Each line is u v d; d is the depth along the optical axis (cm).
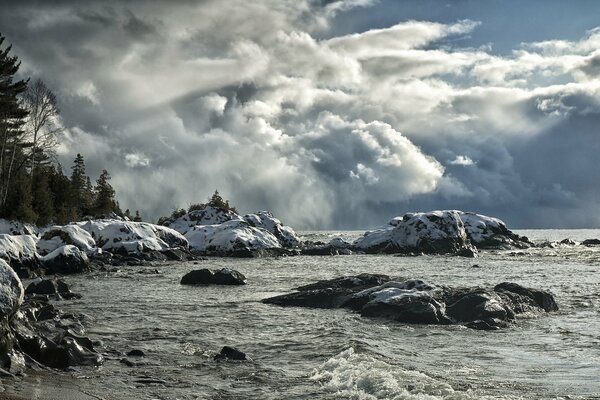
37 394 1198
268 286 3597
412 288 2556
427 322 2184
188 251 6538
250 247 7056
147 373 1430
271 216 8788
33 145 7456
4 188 7212
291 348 1727
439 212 7081
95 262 5106
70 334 1652
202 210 9350
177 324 2162
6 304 1388
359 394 1216
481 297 2283
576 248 8019
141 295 3098
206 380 1369
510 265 5156
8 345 1380
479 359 1598
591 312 2486
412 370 1435
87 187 11056
